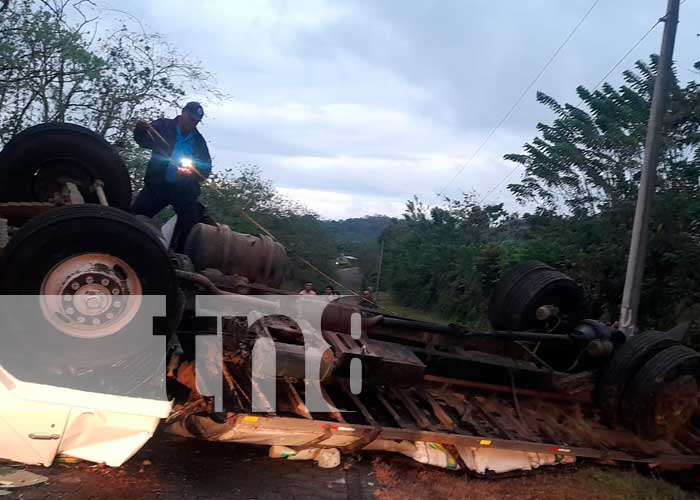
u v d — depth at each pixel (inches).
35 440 181.2
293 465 226.8
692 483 286.4
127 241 182.2
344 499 204.8
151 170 277.6
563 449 248.8
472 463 239.0
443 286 1007.6
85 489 186.5
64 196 236.5
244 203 851.4
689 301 470.6
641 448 269.7
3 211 217.0
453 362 264.1
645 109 557.6
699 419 296.0
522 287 298.7
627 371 267.3
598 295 536.4
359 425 215.9
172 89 550.9
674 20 442.9
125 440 190.2
